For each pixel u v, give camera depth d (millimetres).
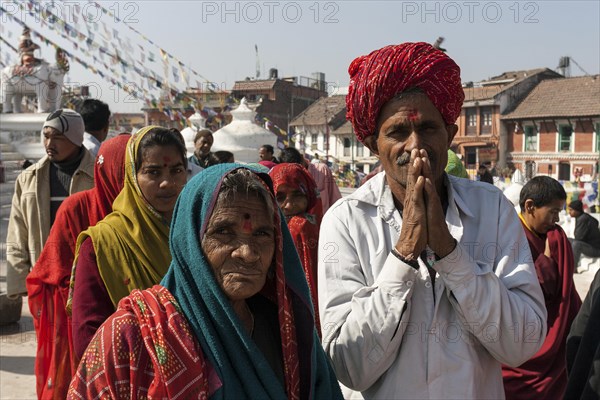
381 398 2021
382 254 2117
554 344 3607
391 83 1993
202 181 1772
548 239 3816
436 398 1962
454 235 2094
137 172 2852
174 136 2900
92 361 1647
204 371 1644
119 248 2750
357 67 2176
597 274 2463
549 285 3676
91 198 3443
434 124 2010
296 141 16531
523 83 43812
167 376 1580
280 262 1815
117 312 1711
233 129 12617
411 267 1929
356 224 2172
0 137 18266
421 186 1907
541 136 41781
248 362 1698
